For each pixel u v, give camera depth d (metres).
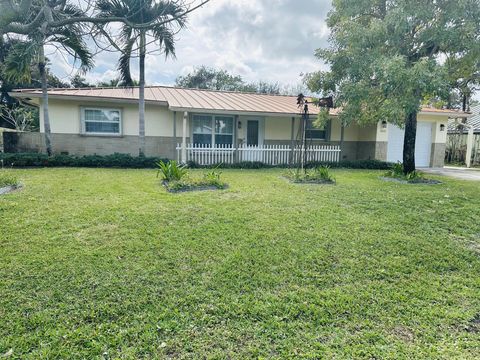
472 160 16.48
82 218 4.81
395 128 14.72
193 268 3.42
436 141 15.12
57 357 2.14
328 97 9.51
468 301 2.98
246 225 4.73
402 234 4.57
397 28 7.68
